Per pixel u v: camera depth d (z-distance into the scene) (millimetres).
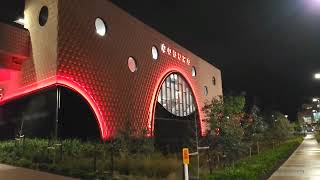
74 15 28953
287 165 22766
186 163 9914
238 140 20125
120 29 34656
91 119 28922
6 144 23484
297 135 90812
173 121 43562
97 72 30438
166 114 43281
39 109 27594
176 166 17234
